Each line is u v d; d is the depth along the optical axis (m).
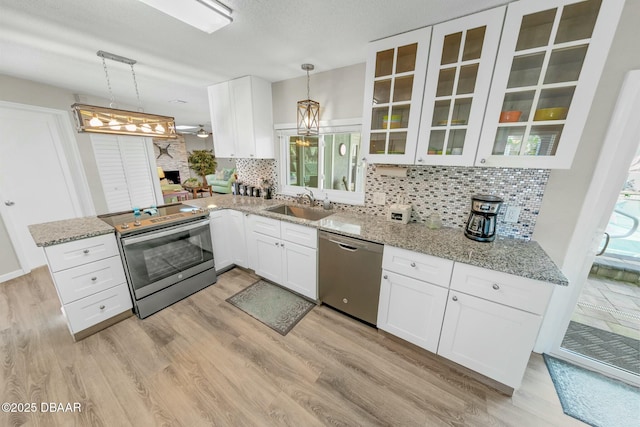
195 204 2.88
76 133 3.22
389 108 1.79
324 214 2.58
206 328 2.00
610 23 1.09
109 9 1.40
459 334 1.52
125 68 2.36
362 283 1.90
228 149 3.03
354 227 2.01
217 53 2.01
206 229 2.54
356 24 1.55
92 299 1.86
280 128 2.89
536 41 1.29
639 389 1.51
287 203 2.91
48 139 2.99
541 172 1.57
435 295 1.56
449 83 1.57
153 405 1.38
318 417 1.33
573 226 1.53
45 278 2.78
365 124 1.91
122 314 2.07
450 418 1.33
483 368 1.48
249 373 1.59
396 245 1.64
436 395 1.46
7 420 1.29
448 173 1.92
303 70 2.42
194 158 8.14
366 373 1.60
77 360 1.67
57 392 1.45
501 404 1.41
